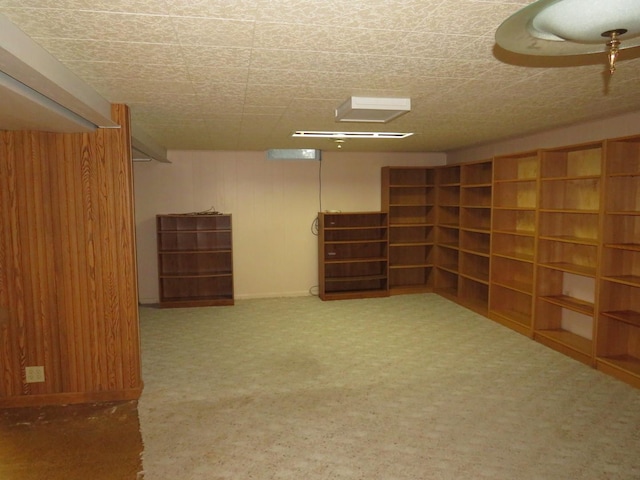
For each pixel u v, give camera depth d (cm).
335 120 387
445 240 698
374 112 327
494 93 310
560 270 447
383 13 173
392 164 717
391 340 472
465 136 525
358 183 708
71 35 188
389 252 700
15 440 280
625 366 366
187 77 259
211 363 410
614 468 245
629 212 351
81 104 259
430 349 444
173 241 649
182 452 265
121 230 329
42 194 319
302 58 228
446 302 642
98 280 329
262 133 485
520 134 511
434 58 231
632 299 384
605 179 370
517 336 483
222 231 643
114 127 324
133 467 250
